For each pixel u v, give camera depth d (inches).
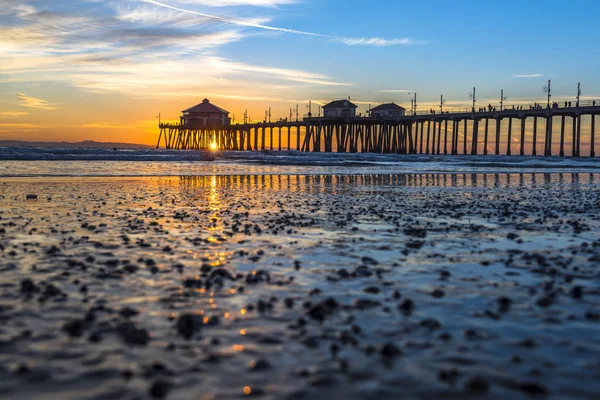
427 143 3533.5
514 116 3016.7
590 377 135.1
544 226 449.7
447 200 713.0
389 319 185.8
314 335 167.5
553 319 185.8
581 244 354.6
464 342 162.1
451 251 326.0
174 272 259.8
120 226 425.4
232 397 123.3
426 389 128.0
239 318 185.6
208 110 4987.7
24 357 146.8
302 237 379.9
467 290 228.2
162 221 463.2
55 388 127.0
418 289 229.6
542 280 248.1
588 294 222.4
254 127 4672.7
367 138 3973.9
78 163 1684.3
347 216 513.7
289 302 206.1
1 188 807.1
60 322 178.4
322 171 1632.6
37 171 1279.5
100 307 195.3
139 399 121.7
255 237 378.0
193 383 130.9
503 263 288.7
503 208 609.3
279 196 751.1
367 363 144.6
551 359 147.6
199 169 1590.8
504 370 139.9
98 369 138.9
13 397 121.6
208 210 560.4
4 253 301.3
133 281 239.5
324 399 122.3
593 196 812.0
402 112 3777.1
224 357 148.6
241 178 1246.3
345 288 230.7
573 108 2753.4
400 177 1381.6
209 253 312.5
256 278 245.8
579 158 2874.0
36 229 399.9
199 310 195.0
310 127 3971.5
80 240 351.9
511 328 175.9
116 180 1080.8
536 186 1061.8
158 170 1485.0
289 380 133.2
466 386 129.2
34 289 219.6
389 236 387.9
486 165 2295.8
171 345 156.9
